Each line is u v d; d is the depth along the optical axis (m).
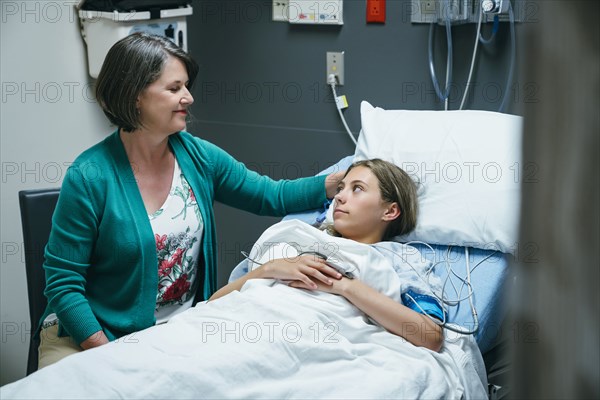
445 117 2.04
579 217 0.47
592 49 0.45
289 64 2.69
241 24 2.77
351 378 1.35
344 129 2.62
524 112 0.49
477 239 1.78
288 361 1.36
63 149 2.56
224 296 1.55
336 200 1.81
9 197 2.40
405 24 2.37
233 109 2.88
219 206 3.03
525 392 0.52
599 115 0.46
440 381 1.40
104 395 1.20
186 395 1.25
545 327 0.50
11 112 2.37
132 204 1.74
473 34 2.22
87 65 2.59
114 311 1.78
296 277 1.57
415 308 1.57
